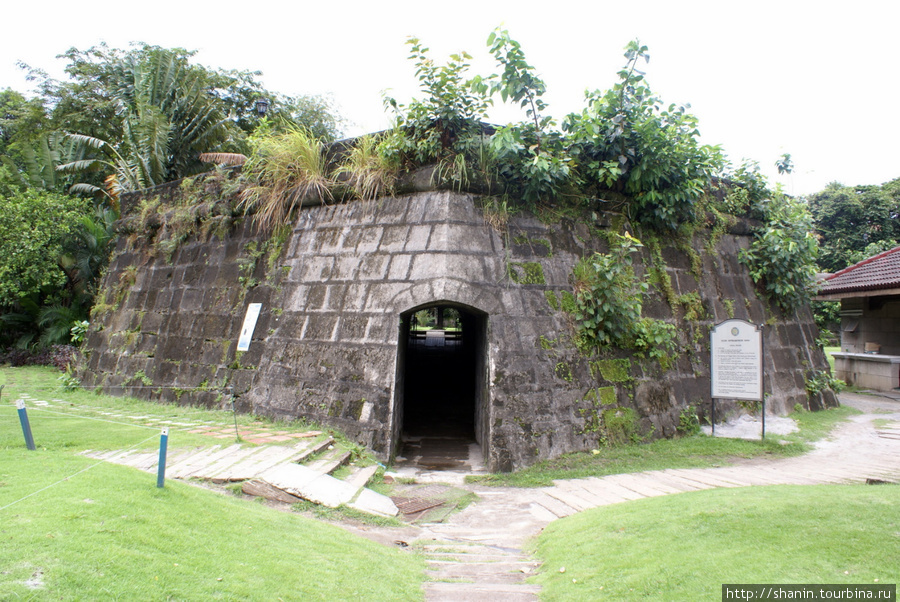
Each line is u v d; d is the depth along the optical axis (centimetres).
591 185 784
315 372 705
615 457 650
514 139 676
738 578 247
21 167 2002
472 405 1052
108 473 329
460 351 1731
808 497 368
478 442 760
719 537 310
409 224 706
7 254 1391
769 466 611
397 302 673
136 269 1084
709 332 827
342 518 445
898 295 1335
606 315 723
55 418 659
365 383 660
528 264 710
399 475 590
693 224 892
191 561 241
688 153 774
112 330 1065
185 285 959
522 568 342
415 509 493
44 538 220
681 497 435
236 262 883
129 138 1689
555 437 646
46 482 296
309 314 747
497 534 431
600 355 723
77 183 1938
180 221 1008
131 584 202
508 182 718
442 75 682
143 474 348
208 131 1853
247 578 242
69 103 1977
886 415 938
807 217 1012
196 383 842
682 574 265
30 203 1441
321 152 821
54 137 1875
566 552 349
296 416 695
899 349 1333
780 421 838
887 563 242
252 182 888
